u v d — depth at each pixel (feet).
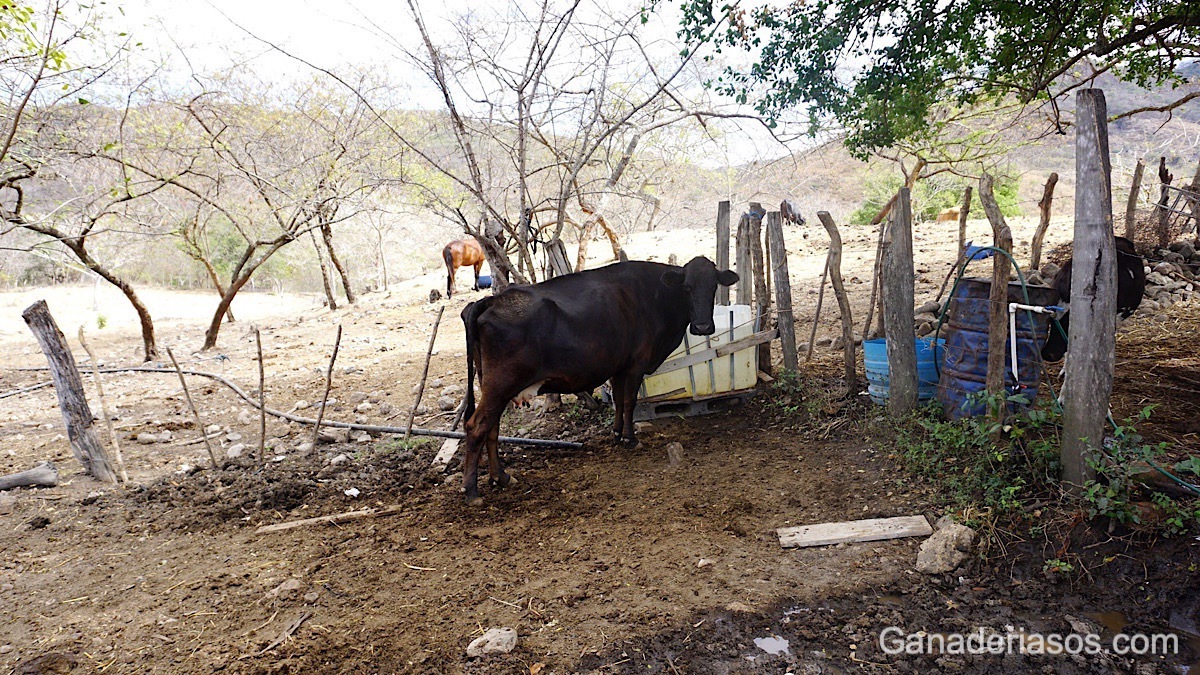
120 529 16.76
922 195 61.57
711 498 16.34
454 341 36.83
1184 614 11.82
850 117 20.79
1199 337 22.61
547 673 11.02
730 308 21.79
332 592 13.53
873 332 25.90
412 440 21.70
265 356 37.37
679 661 11.19
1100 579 12.63
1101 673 10.76
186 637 12.37
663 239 55.93
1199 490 13.01
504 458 19.88
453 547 14.98
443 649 11.63
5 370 38.42
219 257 89.76
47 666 11.59
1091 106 12.99
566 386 17.35
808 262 43.14
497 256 22.88
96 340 50.03
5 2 21.62
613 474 18.19
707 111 21.04
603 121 21.18
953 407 17.10
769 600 12.50
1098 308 13.32
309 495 18.29
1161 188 34.83
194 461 21.30
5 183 27.73
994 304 15.42
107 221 41.24
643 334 19.19
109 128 34.27
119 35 26.84
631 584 13.19
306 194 38.11
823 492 16.10
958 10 19.31
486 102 20.75
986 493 14.65
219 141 35.53
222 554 15.34
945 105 28.30
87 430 19.66
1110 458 13.57
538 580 13.51
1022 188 76.74
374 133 38.47
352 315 49.26
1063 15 19.31
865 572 13.20
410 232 76.54
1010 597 12.48
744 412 21.25
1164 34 20.53
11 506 18.12
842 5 19.57
